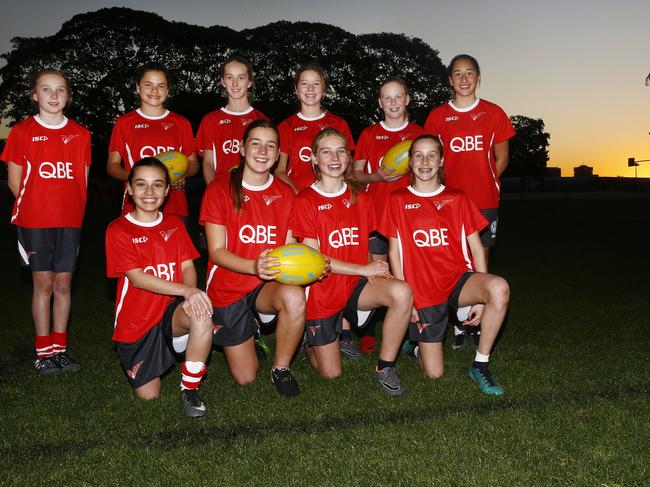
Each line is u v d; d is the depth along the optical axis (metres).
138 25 34.84
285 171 5.62
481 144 5.67
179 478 3.07
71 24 34.75
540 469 3.08
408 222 4.61
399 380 4.28
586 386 4.24
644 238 13.48
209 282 4.55
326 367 4.61
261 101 35.84
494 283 4.22
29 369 4.93
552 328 5.91
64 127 5.04
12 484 3.03
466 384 4.36
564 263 10.20
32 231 4.95
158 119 5.64
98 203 24.44
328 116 5.74
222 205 4.47
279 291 4.23
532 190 37.62
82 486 3.00
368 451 3.30
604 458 3.17
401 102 5.61
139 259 4.27
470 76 5.61
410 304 4.18
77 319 6.58
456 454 3.24
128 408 4.04
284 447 3.37
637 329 5.83
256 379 4.57
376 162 5.72
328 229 4.60
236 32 36.03
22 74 34.22
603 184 38.03
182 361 5.03
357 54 36.34
